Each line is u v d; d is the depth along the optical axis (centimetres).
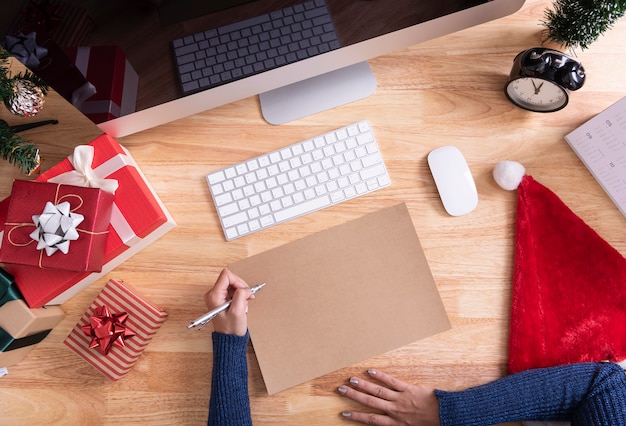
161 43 73
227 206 91
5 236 79
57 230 77
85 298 91
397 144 95
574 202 93
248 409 85
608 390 84
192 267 91
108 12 66
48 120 94
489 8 82
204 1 69
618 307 89
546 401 85
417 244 91
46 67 68
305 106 95
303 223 92
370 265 90
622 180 89
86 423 89
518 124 96
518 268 90
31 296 84
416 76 97
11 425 88
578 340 89
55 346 90
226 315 83
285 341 89
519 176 91
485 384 88
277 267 90
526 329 88
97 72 72
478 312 91
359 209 93
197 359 90
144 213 85
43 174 86
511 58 97
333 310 90
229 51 77
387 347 89
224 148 94
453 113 96
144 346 88
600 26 86
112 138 86
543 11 98
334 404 89
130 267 91
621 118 84
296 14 75
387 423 87
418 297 90
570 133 93
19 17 62
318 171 92
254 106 96
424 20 81
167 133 95
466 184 91
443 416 85
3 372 89
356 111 96
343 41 81
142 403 89
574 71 83
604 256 89
